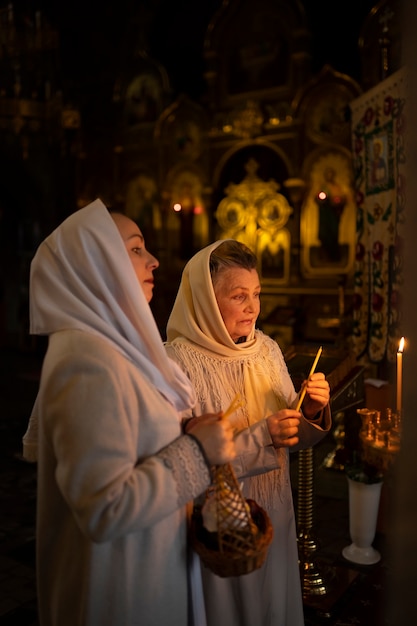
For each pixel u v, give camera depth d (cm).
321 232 684
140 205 840
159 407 115
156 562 114
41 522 117
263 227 726
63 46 905
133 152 838
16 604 239
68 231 116
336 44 696
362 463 279
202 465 109
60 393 105
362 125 430
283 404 161
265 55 714
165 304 809
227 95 750
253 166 729
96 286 114
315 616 221
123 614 111
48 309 114
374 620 220
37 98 812
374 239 409
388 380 371
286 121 693
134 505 100
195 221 786
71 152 881
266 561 154
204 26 815
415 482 89
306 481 235
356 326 449
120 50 856
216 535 111
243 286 157
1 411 582
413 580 90
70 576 114
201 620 127
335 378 222
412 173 88
